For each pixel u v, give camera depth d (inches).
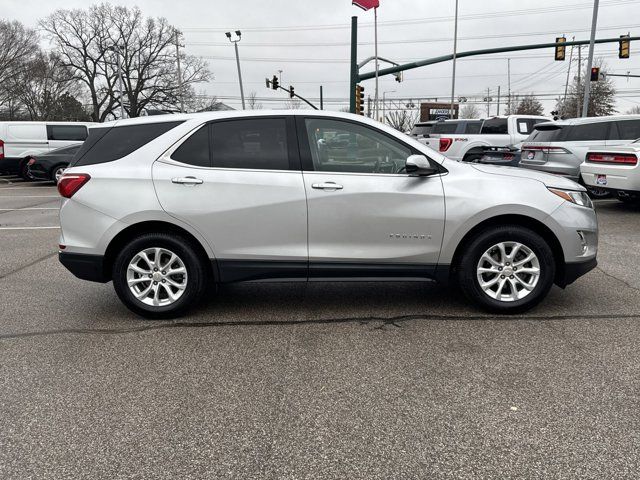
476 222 167.5
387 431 107.9
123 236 172.1
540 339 153.5
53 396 124.0
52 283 221.9
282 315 178.4
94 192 166.9
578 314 173.8
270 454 100.9
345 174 167.5
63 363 141.7
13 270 244.4
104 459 99.8
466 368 135.6
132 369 137.9
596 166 364.5
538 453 99.7
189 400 121.6
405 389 125.2
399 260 170.1
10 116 2573.8
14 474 95.5
